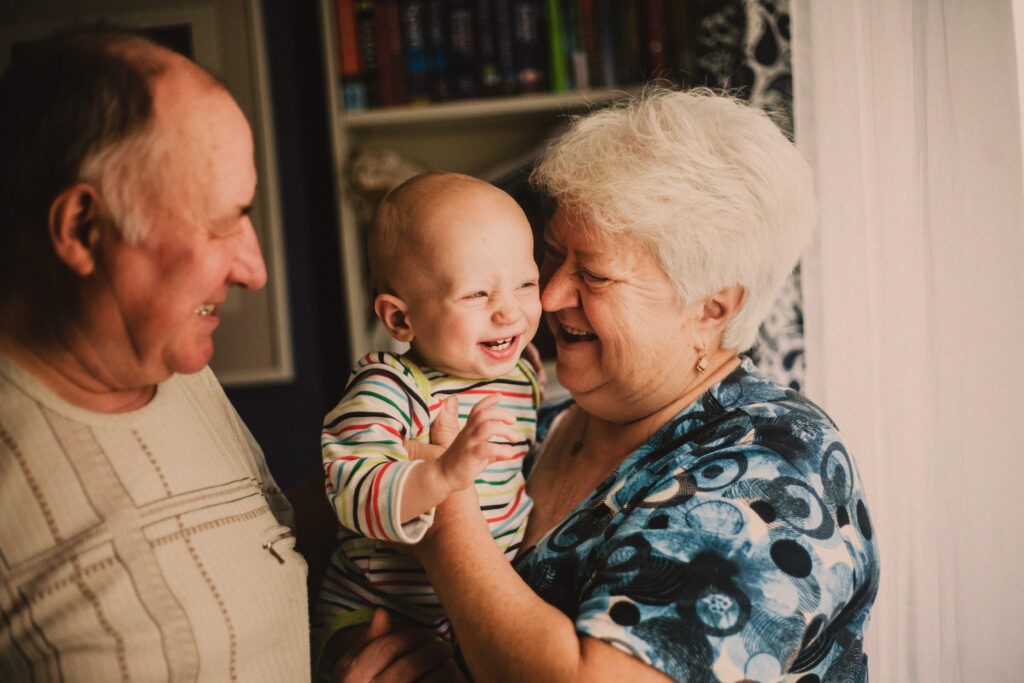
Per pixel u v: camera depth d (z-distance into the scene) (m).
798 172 0.92
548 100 1.93
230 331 2.22
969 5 1.02
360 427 0.86
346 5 1.98
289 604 0.80
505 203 0.91
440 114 1.97
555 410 1.18
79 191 0.62
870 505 1.14
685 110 0.92
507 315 0.88
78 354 0.69
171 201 0.64
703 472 0.79
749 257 0.89
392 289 0.92
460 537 0.81
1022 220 1.01
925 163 1.06
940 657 1.04
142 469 0.71
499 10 1.94
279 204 2.22
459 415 0.94
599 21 1.91
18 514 0.65
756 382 0.94
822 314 1.24
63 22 2.14
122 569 0.67
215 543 0.74
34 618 0.64
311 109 2.21
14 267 0.66
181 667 0.69
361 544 0.94
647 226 0.86
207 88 0.66
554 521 0.98
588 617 0.69
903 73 1.11
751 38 1.51
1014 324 1.01
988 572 1.02
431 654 0.87
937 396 1.05
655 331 0.91
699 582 0.69
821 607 0.71
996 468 1.02
